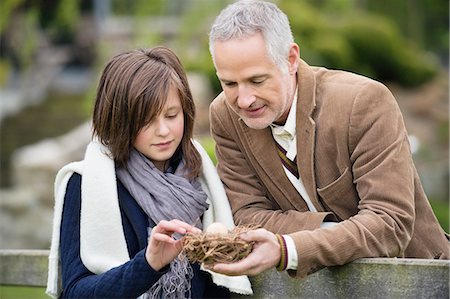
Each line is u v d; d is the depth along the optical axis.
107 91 2.61
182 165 2.70
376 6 14.12
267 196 2.90
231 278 2.64
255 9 2.59
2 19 11.40
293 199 2.83
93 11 14.22
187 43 11.64
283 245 2.40
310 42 12.02
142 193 2.61
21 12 12.05
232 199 2.86
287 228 2.71
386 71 13.23
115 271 2.42
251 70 2.55
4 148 11.94
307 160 2.74
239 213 2.82
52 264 2.67
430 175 11.41
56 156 10.24
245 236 2.35
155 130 2.58
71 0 12.82
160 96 2.55
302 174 2.76
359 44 12.91
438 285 2.41
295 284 2.61
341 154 2.71
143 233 2.60
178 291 2.60
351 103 2.69
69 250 2.61
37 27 12.79
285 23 2.65
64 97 13.00
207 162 2.77
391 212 2.56
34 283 3.12
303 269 2.44
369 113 2.66
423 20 14.67
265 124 2.65
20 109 12.60
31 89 12.84
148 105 2.54
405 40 14.10
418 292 2.44
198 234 2.33
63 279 2.62
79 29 14.05
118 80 2.59
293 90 2.75
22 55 12.41
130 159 2.65
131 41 12.48
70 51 14.00
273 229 2.72
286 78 2.64
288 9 12.12
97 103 2.64
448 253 2.91
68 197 2.65
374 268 2.49
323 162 2.75
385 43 13.05
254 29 2.56
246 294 2.69
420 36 14.23
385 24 13.38
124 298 2.41
